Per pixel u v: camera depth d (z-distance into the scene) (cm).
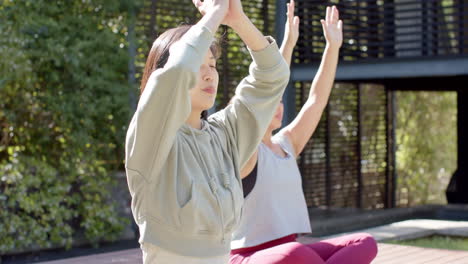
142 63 809
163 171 165
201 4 174
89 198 720
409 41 830
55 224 718
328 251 268
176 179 165
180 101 156
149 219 166
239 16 175
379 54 977
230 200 172
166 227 165
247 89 189
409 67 786
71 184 746
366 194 1032
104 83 745
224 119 188
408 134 1128
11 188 671
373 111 1052
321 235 782
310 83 909
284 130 292
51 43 712
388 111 1074
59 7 743
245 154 191
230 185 174
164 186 165
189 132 173
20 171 685
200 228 167
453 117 1173
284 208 265
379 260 477
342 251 260
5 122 735
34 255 677
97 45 749
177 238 166
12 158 696
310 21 866
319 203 963
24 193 671
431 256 492
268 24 883
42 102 736
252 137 190
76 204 741
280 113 275
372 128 1049
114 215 727
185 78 153
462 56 753
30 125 738
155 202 165
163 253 166
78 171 727
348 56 908
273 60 185
